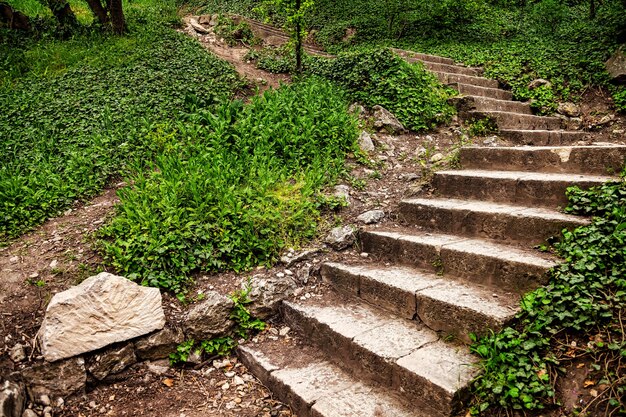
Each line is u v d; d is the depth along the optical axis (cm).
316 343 347
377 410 270
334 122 589
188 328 350
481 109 704
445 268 361
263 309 376
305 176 495
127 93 771
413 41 1166
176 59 968
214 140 544
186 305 364
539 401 237
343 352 319
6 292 355
